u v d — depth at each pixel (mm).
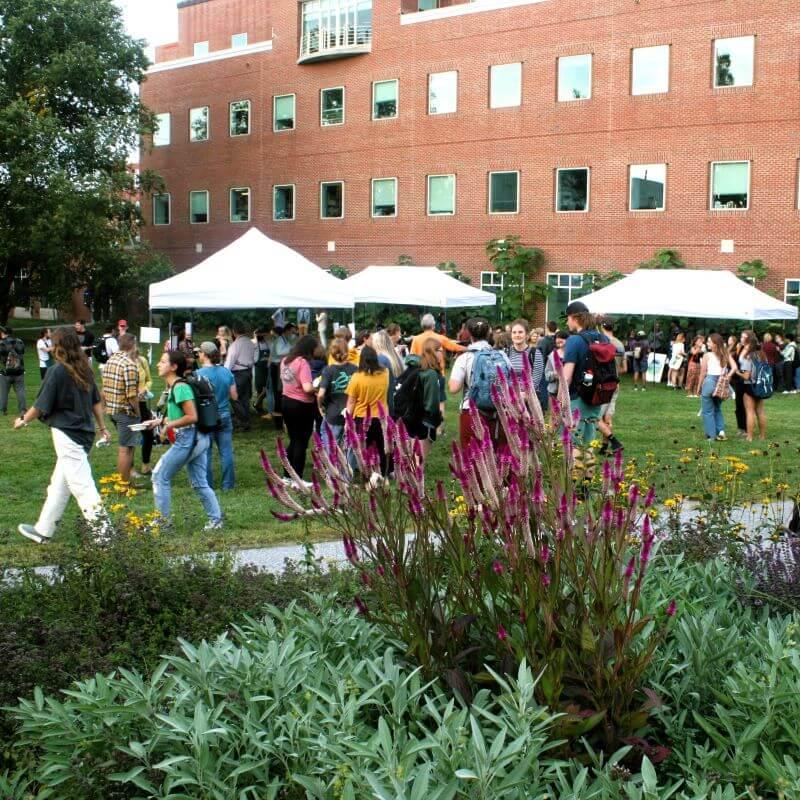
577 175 35969
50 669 4430
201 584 5555
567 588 3918
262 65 44594
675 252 33812
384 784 2986
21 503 10773
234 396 11891
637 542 5355
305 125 43281
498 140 37625
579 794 3072
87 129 41938
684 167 33781
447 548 3941
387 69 40438
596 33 35250
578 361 10211
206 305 17516
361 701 3451
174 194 48875
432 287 29938
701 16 33188
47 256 42156
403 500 4363
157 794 3262
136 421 11711
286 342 17328
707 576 5145
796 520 6836
